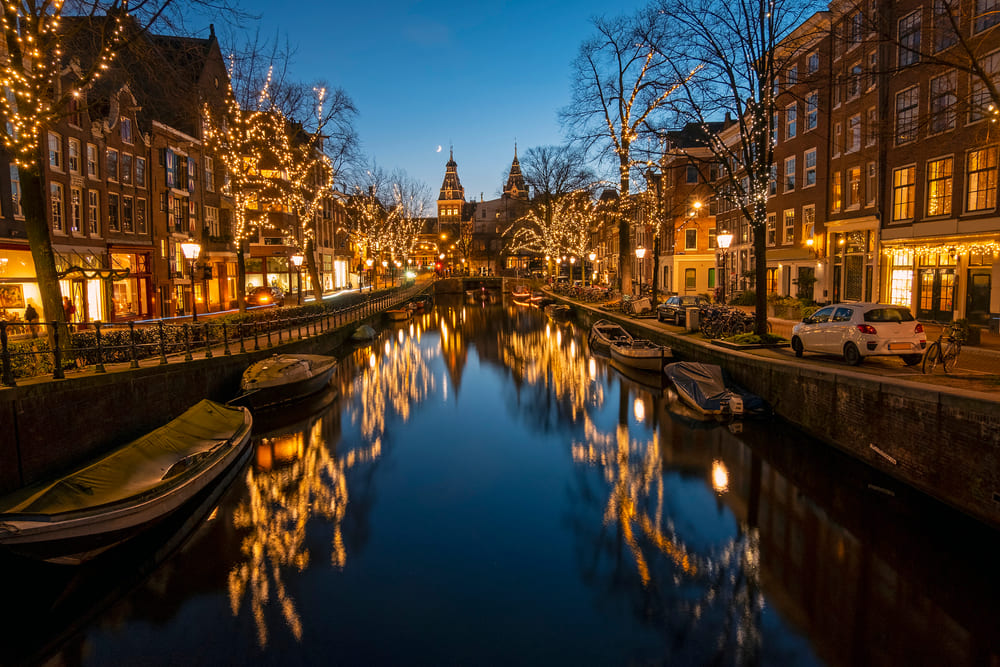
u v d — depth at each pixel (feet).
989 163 61.41
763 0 58.39
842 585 26.58
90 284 84.69
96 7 41.96
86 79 43.57
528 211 236.84
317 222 184.44
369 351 107.04
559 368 85.35
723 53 60.34
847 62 84.74
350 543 31.68
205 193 121.39
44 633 24.34
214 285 127.03
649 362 72.79
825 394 41.42
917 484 32.07
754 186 62.85
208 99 90.43
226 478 39.96
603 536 32.04
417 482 40.70
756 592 26.21
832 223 91.09
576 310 155.63
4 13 40.55
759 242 62.75
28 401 33.42
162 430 38.83
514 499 37.40
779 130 111.14
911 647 22.22
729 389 53.36
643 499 36.78
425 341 121.08
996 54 56.49
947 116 61.00
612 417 56.59
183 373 49.34
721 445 46.16
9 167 69.46
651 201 111.04
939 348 37.93
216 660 22.33
